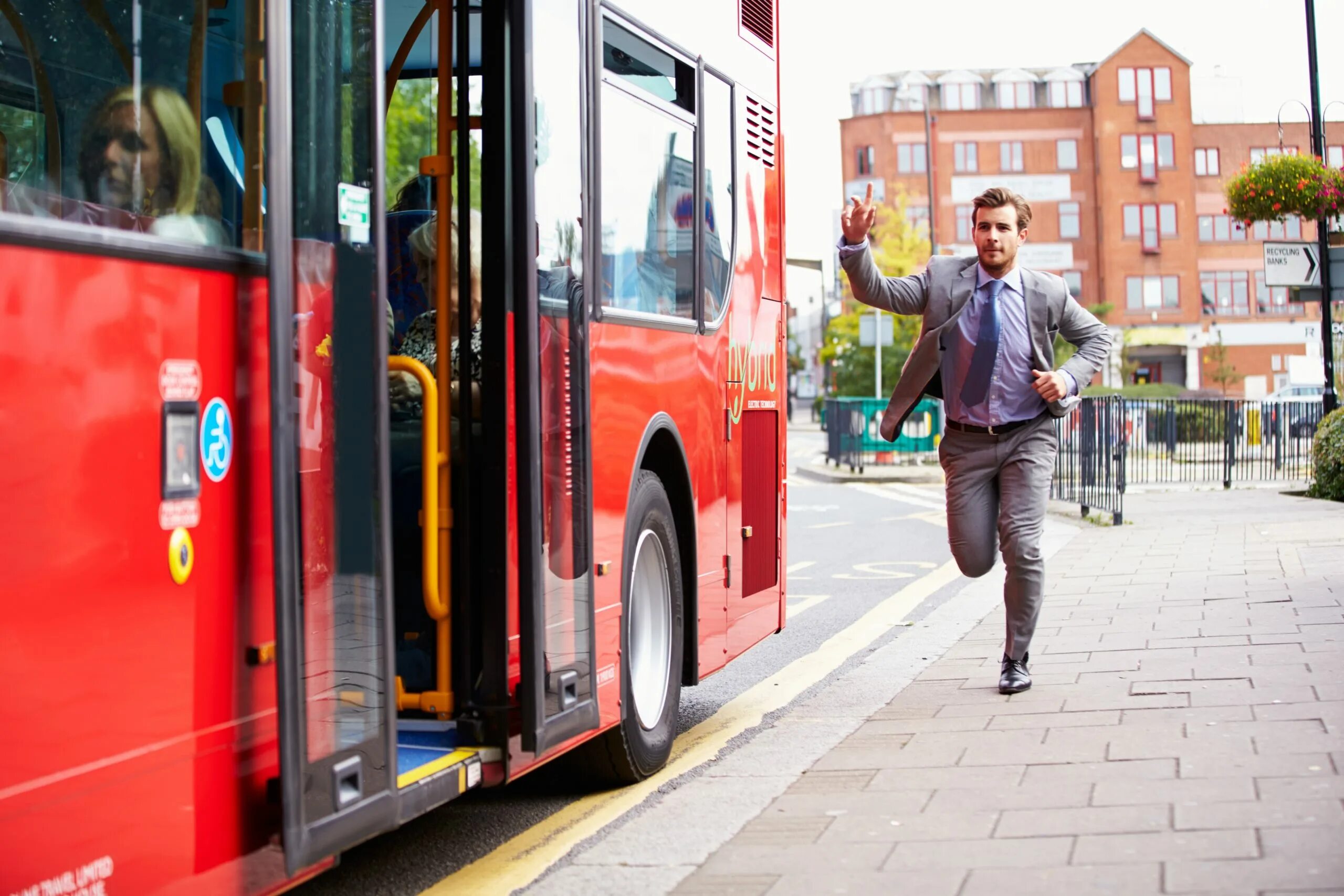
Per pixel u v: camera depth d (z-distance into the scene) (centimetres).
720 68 653
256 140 321
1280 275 1845
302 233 330
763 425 711
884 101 8538
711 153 638
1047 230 8375
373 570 355
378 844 486
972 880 382
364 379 353
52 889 255
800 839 439
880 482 2797
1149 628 780
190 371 294
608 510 508
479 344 448
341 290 346
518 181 436
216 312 303
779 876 403
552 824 502
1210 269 8288
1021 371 633
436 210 474
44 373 257
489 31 439
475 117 457
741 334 673
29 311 254
